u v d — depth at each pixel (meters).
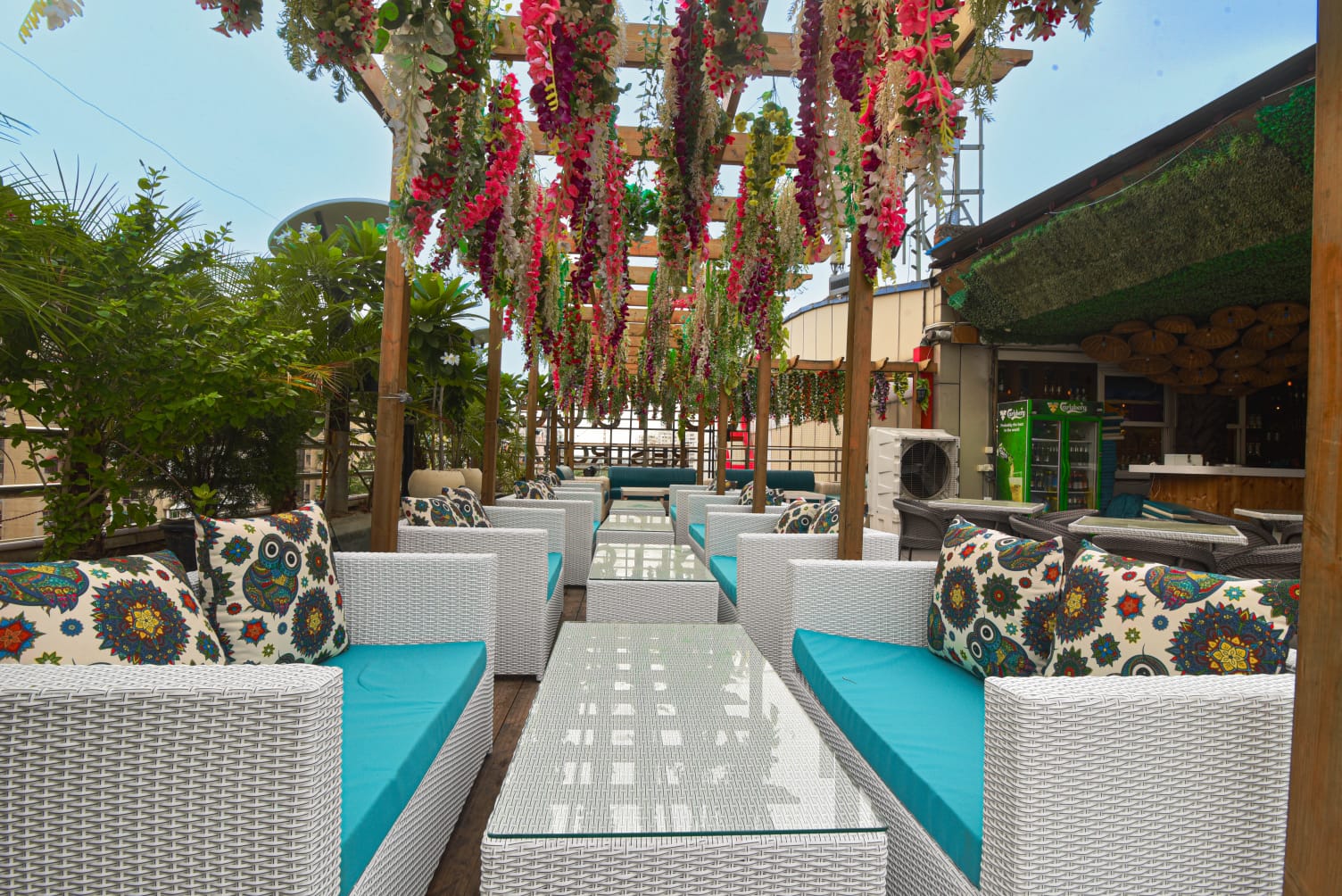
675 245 2.33
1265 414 8.70
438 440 6.36
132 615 1.25
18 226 2.15
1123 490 8.81
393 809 1.23
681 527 6.36
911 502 5.40
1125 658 1.39
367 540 4.81
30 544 3.28
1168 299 6.91
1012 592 1.81
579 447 13.34
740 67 1.91
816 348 11.81
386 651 2.02
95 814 0.91
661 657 1.84
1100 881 1.01
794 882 1.01
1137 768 1.02
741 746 1.29
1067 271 6.62
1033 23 1.30
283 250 4.64
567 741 1.30
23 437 2.42
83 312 2.36
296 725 0.92
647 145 2.25
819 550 2.99
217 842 0.92
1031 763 0.99
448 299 5.20
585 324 5.88
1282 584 1.26
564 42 1.75
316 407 3.93
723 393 6.73
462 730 1.80
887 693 1.75
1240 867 1.04
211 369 2.63
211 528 1.67
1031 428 8.15
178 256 2.62
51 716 0.91
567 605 4.33
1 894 0.90
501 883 0.98
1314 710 0.75
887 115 1.70
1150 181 5.10
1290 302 6.80
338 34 1.50
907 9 1.51
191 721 0.92
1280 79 4.08
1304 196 4.59
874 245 1.82
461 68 1.70
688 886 1.00
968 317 8.48
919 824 1.30
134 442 2.74
